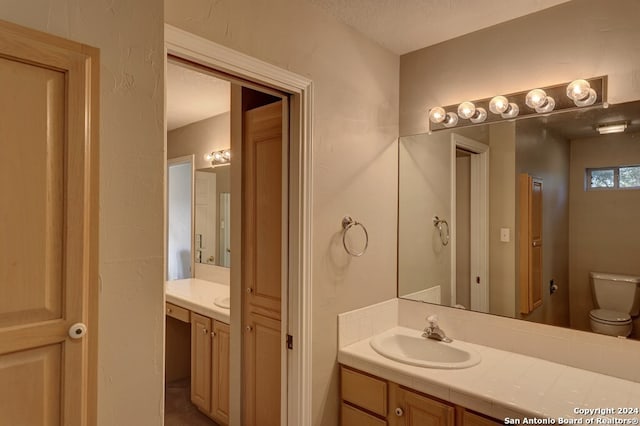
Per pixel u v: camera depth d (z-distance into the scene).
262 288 2.09
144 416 0.90
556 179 1.80
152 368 0.92
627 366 1.61
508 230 1.95
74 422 0.72
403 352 2.10
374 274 2.13
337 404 1.91
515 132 1.92
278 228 1.99
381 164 2.18
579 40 1.73
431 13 1.84
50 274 0.70
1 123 0.66
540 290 1.85
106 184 0.85
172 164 3.96
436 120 2.11
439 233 2.17
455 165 2.11
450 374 1.63
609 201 1.68
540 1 1.75
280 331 1.97
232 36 1.41
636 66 1.60
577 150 1.75
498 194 1.98
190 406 2.89
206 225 3.54
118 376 0.86
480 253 2.03
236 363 2.25
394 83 2.28
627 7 1.62
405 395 1.67
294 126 1.72
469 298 2.06
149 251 0.92
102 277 0.84
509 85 1.93
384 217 2.21
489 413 1.42
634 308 1.61
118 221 0.87
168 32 1.21
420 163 2.24
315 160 1.76
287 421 1.77
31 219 0.69
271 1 1.56
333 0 1.71
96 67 0.78
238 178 2.24
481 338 2.01
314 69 1.75
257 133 2.12
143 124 0.90
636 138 1.61
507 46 1.93
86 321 0.74
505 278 1.96
